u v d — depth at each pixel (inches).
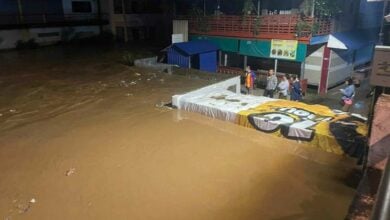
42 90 698.8
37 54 1150.3
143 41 1492.4
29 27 1258.6
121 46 1339.8
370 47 985.5
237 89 725.9
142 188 335.6
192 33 1011.3
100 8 1464.1
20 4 1253.7
